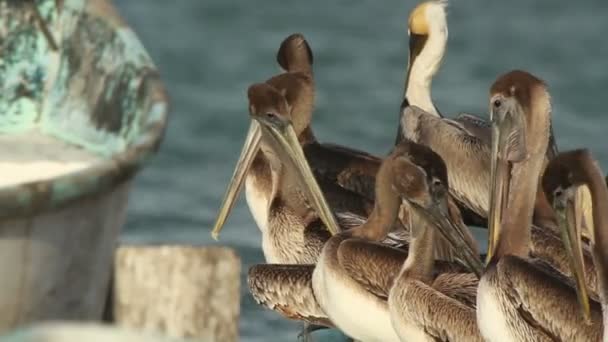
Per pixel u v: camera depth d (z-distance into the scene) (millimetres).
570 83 38719
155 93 11453
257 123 17984
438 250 16062
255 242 23672
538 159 15500
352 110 34531
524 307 14094
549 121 15742
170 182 28062
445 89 37312
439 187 15477
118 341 7562
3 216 9656
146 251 11234
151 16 42281
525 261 14281
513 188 15258
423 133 18891
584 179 13938
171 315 11250
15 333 7613
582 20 44188
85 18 12812
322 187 18344
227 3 43250
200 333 11289
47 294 10219
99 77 12500
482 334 14492
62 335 7535
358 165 18375
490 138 18703
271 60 39250
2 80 12992
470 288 15227
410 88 20297
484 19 43875
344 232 16344
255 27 42000
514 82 15812
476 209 18609
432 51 20141
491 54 40812
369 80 37344
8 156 12133
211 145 31141
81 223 10188
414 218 15438
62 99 12812
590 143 33594
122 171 10164
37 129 12797
